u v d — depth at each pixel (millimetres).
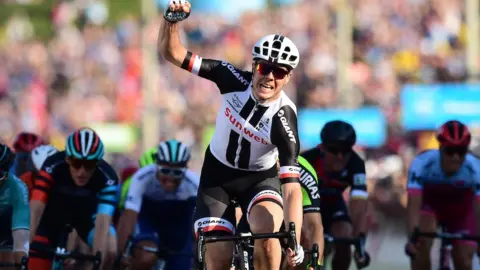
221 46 73125
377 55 68125
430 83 65188
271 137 18547
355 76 65625
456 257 26234
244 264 17703
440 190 27312
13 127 67938
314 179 21750
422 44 68750
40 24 87625
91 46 74375
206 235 18922
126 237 25422
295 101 64875
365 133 56781
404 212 51781
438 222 27969
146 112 60406
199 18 76562
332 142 24688
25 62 73375
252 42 73500
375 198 52094
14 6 91188
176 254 25500
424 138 57719
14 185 21891
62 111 68750
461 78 64625
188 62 18828
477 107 56375
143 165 29938
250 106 18547
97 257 22594
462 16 70562
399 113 61531
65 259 23453
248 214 19312
